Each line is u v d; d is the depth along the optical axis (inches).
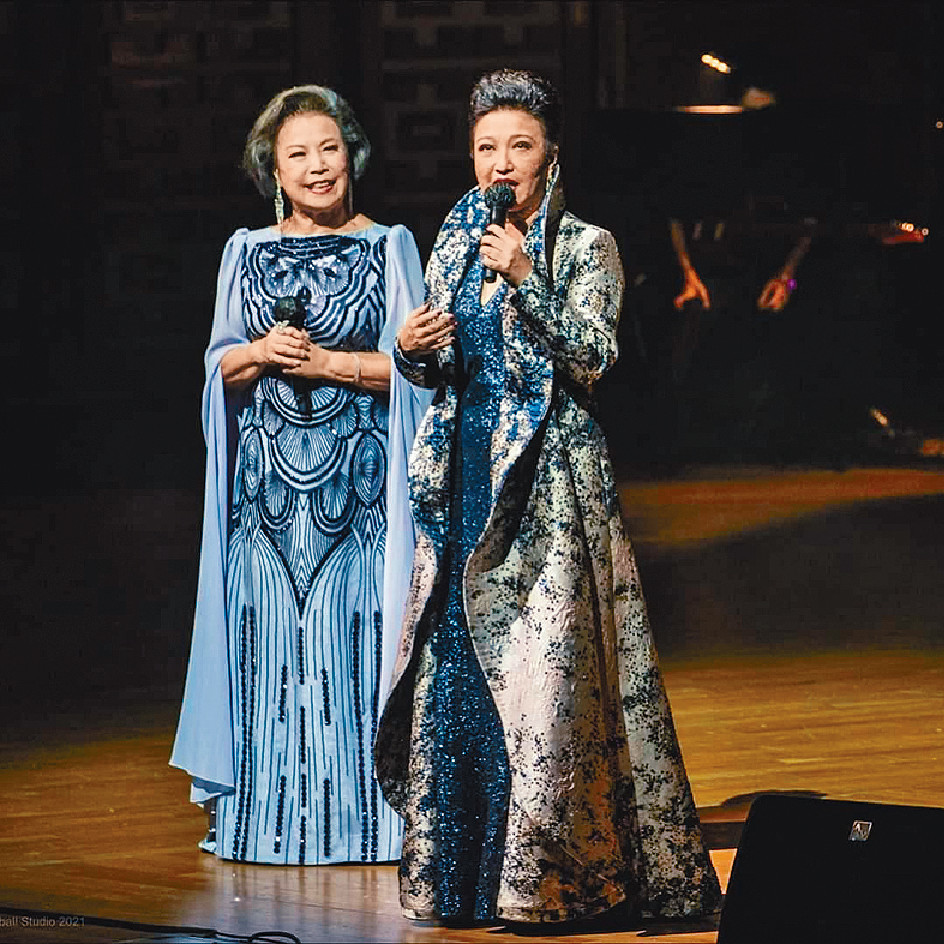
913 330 1642.5
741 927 333.7
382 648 453.7
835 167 1649.9
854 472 1450.5
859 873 328.2
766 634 800.3
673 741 397.4
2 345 1673.2
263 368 458.3
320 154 458.3
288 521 457.1
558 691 382.0
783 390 1627.7
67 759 581.6
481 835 394.6
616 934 387.2
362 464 456.1
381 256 460.1
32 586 971.3
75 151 1675.7
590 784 383.2
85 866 450.3
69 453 1577.3
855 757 560.1
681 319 1633.9
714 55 1732.3
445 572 396.5
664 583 943.7
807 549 1053.8
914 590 912.9
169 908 410.9
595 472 394.0
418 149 1664.6
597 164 1644.9
